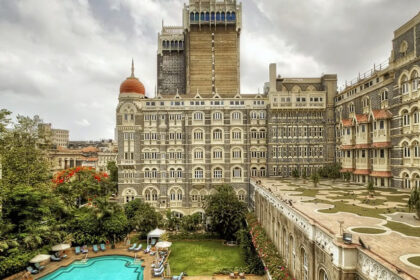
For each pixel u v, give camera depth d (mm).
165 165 71938
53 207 50750
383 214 27984
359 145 53469
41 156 62469
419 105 39250
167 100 72188
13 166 53406
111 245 52906
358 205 32594
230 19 92250
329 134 71000
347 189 46281
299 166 70375
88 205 64500
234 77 92625
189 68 92625
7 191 41750
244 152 72000
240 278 40438
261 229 44562
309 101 70188
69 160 142750
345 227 23281
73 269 43625
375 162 49438
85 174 75312
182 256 50062
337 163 67812
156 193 72062
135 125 71562
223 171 71875
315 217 26734
